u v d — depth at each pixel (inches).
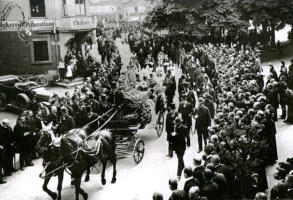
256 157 410.3
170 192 460.1
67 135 444.1
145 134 695.7
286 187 295.7
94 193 471.2
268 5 1336.1
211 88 758.5
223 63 978.1
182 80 828.6
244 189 377.7
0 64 1162.6
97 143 461.1
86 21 1250.0
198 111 567.8
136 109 591.5
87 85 828.0
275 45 1481.3
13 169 565.0
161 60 1322.6
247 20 1444.4
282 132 630.5
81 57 1173.1
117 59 1259.2
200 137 572.4
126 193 467.2
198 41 1478.8
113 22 3435.0
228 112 514.6
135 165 554.3
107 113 595.5
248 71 782.5
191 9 1400.1
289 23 1380.4
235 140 416.5
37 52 1211.9
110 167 555.2
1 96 944.9
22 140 564.7
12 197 478.3
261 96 555.8
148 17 1526.8
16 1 1157.7
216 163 352.5
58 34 1226.0
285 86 699.4
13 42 1169.4
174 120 536.1
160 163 553.9
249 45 1382.9
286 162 349.4
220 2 1408.7
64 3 1227.2
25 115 587.8
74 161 428.5
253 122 434.0
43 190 478.9
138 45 1558.8
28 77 1128.2
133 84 797.2
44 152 439.5
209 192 309.4
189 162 544.4
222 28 1457.9
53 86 1167.6
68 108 653.3
